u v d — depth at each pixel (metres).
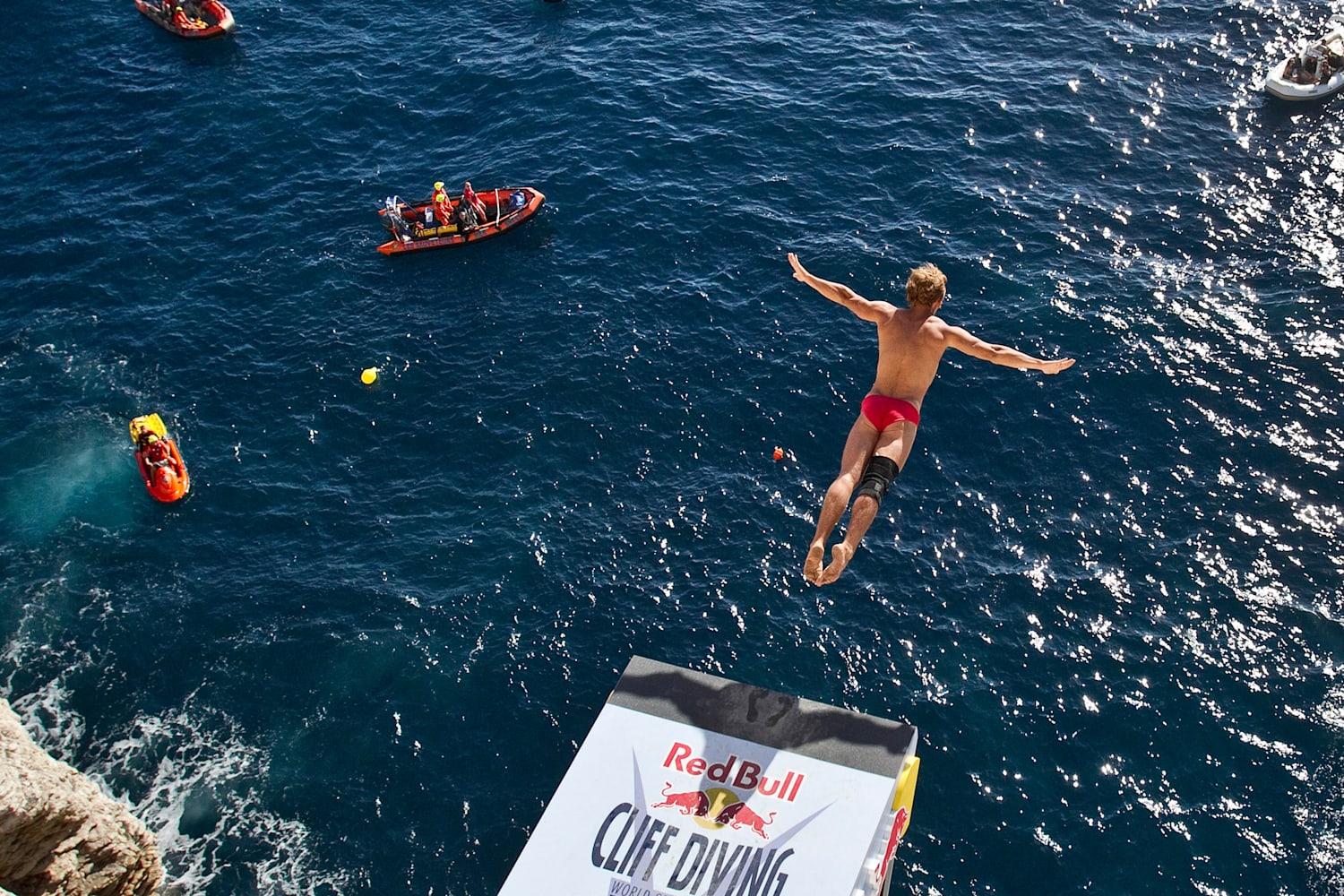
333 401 42.69
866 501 12.76
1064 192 49.09
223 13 60.72
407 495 39.41
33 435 41.81
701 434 40.62
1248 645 34.06
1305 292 44.34
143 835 24.92
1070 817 30.59
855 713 14.09
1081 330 43.28
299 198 51.44
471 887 30.00
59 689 34.44
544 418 41.44
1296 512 37.41
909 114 52.94
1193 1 59.28
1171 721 32.44
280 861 30.58
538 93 55.59
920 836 30.28
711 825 13.08
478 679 34.25
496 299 46.00
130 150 54.16
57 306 46.75
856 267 46.03
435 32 60.31
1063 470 38.88
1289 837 29.98
